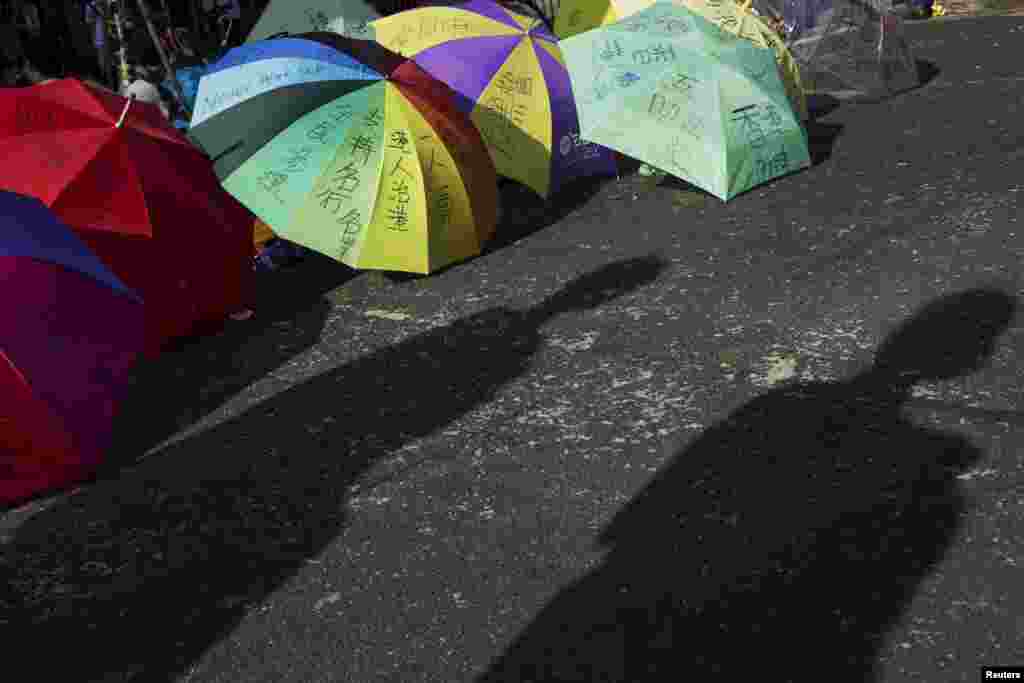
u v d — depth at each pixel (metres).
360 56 5.69
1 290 3.64
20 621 3.28
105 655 3.12
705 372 4.48
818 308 4.92
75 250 3.97
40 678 3.04
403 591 3.31
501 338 4.96
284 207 5.30
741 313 4.96
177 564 3.52
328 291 5.69
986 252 5.27
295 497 3.86
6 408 3.62
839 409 4.11
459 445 4.11
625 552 3.42
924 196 6.09
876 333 4.64
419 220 5.44
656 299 5.20
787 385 4.32
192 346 5.11
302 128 5.37
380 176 5.36
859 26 8.22
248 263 5.26
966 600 3.08
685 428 4.09
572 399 4.38
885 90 8.25
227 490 3.92
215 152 5.46
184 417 4.48
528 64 6.56
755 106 6.39
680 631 3.05
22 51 8.43
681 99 6.32
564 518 3.62
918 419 3.99
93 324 3.85
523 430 4.18
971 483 3.60
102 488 3.99
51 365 3.70
